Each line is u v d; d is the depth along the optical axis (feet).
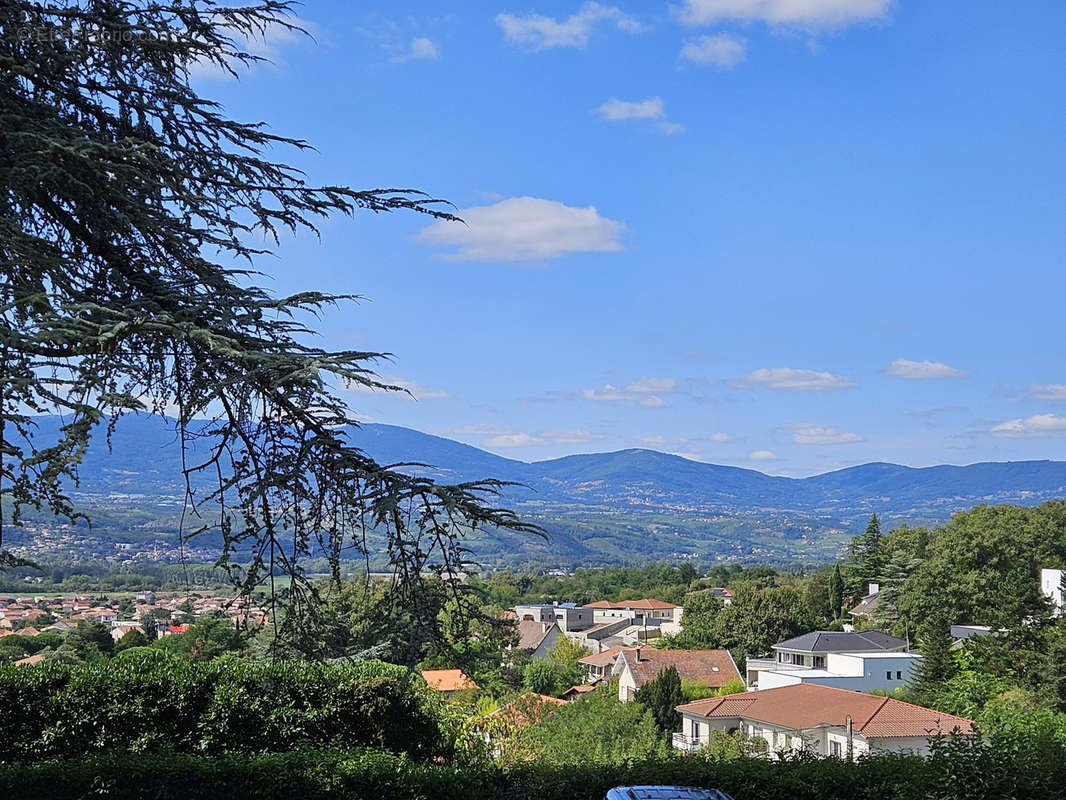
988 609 210.79
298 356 17.93
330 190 22.08
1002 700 144.87
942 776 35.76
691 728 146.61
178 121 22.21
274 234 22.52
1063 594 187.32
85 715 41.81
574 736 100.32
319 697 44.39
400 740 44.86
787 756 43.32
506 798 38.34
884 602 271.69
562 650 279.69
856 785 38.55
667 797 28.45
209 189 21.85
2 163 18.35
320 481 19.16
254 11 21.84
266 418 19.83
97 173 19.11
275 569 19.31
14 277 19.53
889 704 127.03
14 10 19.89
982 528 235.81
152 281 21.03
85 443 15.37
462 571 19.31
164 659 46.98
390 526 19.16
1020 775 35.22
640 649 229.45
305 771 37.52
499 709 82.02
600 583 579.89
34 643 130.11
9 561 18.21
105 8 20.86
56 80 20.89
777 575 521.24
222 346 17.69
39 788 35.37
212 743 42.78
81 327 16.35
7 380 15.64
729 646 276.21
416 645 19.01
